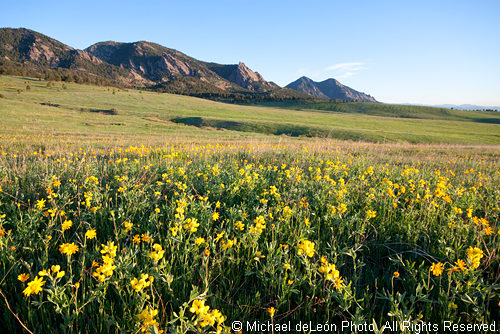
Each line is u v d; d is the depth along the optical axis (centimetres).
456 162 1110
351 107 13600
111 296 212
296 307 203
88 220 318
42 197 407
